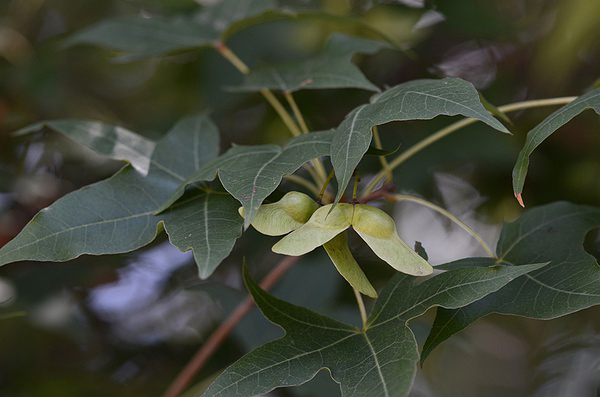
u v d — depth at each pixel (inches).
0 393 30.9
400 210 28.4
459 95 18.0
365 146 17.9
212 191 19.8
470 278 18.4
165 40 25.9
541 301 18.8
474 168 29.4
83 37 26.2
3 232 28.5
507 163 27.1
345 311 25.7
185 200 19.7
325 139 18.8
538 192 28.7
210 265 17.9
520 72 29.2
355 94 29.5
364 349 18.5
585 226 20.3
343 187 17.7
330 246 18.3
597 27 25.0
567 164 28.3
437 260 29.1
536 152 28.2
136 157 21.1
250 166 18.5
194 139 21.7
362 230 18.2
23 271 29.4
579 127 27.9
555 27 25.4
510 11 30.2
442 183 29.7
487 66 30.0
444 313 18.8
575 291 18.8
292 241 18.1
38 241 18.9
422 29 30.0
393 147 27.3
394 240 18.2
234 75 30.1
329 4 30.7
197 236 18.4
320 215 18.3
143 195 20.2
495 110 19.9
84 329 29.3
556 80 27.1
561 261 19.6
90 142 21.2
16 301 27.5
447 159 27.0
